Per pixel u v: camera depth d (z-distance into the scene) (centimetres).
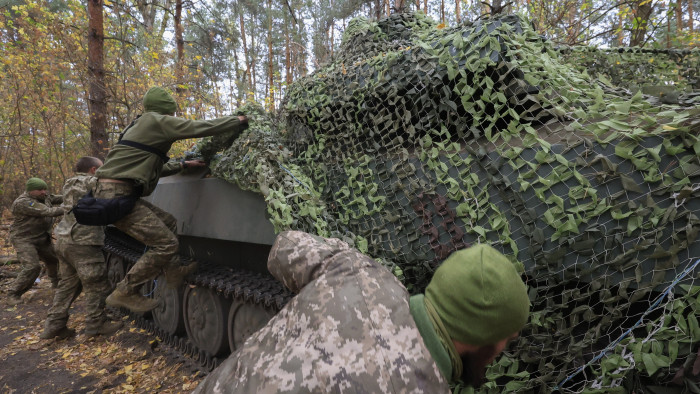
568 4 679
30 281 627
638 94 168
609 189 155
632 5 630
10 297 626
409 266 216
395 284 107
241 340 345
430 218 207
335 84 279
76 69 867
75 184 466
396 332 93
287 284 125
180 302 432
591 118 174
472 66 200
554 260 162
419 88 228
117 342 472
